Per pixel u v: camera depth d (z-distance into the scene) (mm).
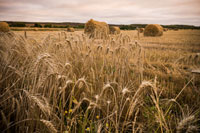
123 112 2244
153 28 21125
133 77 3387
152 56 6875
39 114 1729
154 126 2139
